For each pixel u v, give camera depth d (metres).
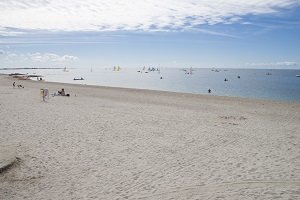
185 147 11.51
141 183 7.99
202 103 25.95
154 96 31.80
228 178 8.25
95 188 7.70
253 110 21.84
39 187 7.80
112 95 32.56
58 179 8.31
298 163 9.46
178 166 9.30
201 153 10.70
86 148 11.23
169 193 7.34
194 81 81.00
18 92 33.50
